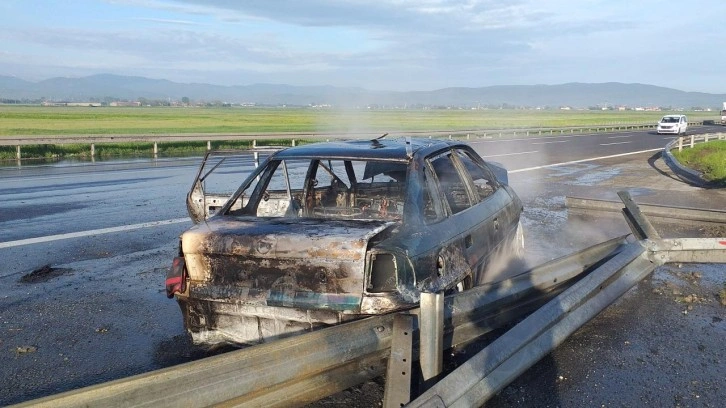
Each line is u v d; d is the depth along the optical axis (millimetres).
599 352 4379
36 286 6363
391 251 3598
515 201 6574
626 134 51750
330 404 3643
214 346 4516
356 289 3570
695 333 4789
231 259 3824
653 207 9703
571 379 3932
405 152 4645
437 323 3348
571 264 5457
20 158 25172
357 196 5793
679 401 3648
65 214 10875
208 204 6070
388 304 3543
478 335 4172
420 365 3367
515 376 3562
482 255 4949
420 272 3723
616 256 5484
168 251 8000
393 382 3166
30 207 11680
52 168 20656
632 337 4688
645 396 3707
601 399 3662
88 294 6082
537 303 4953
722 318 5156
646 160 23219
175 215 10820
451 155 5410
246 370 2865
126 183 15867
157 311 5547
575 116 137250
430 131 40594
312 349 3125
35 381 4055
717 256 6223
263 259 3732
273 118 94625
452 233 4324
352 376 3410
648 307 5438
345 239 3611
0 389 3930
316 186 5668
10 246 8219
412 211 4105
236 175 17969
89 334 4949
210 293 3871
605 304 4840
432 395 3023
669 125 48812
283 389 3074
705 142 34062
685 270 6777
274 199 5332
